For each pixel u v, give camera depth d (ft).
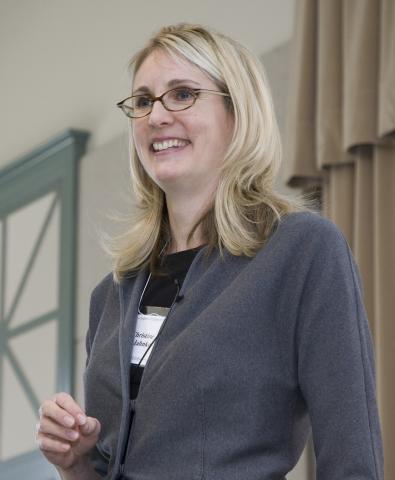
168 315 16.66
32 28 55.42
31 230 53.36
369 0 31.37
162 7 45.73
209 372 15.61
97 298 19.01
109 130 48.80
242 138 17.02
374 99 30.96
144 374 16.29
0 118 57.52
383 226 30.53
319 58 33.09
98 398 17.12
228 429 15.53
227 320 15.83
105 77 49.47
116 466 16.16
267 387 15.70
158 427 15.76
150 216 18.26
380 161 30.83
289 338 15.87
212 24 42.22
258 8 39.86
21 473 51.34
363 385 15.26
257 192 17.02
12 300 54.13
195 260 16.87
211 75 17.31
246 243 16.44
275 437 15.66
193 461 15.46
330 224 16.40
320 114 32.65
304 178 33.99
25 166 54.13
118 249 18.25
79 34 51.75
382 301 30.19
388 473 29.22
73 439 16.42
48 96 53.67
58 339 49.57
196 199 17.35
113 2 49.47
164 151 17.19
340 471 14.83
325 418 15.19
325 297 15.69
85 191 49.32
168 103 17.24
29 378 52.01
